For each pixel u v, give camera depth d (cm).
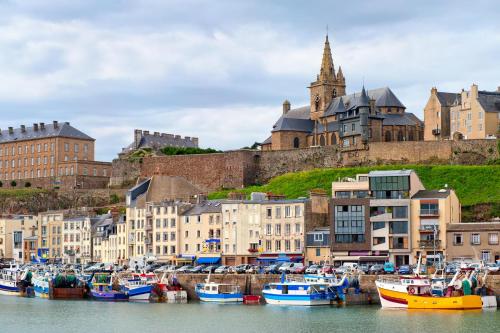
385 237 18088
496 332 12225
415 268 16025
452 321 13175
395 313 14162
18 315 14888
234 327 13175
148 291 16950
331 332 12506
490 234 17425
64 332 13100
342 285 15512
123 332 13000
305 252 18762
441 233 17825
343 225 18325
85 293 17762
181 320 14000
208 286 16388
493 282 14725
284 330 12788
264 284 16212
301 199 19550
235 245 19462
